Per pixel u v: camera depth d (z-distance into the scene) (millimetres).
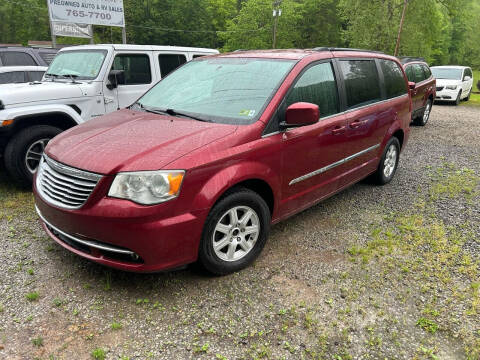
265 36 54750
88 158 2748
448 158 7199
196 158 2695
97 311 2693
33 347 2365
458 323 2715
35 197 3107
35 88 5090
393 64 5344
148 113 3625
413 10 30953
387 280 3189
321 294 2977
